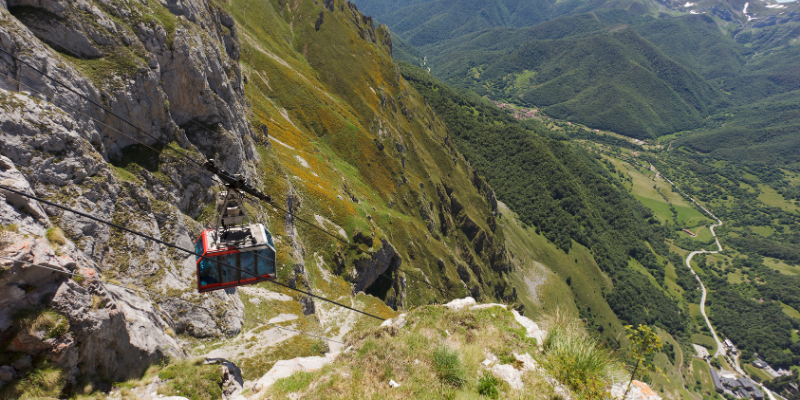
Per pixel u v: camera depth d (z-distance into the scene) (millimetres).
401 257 115812
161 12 50219
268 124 109500
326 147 138875
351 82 181875
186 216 43875
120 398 13766
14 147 26062
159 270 35562
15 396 11219
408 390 11102
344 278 83938
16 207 15398
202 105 53469
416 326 14961
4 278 11727
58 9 36281
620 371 11359
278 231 66500
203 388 15445
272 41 170125
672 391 10945
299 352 43219
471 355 12781
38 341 11938
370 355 12773
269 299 51656
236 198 15930
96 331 13719
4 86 27594
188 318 36594
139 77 41562
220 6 92750
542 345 13242
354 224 92125
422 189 165875
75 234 28406
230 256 15766
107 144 38031
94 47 38812
